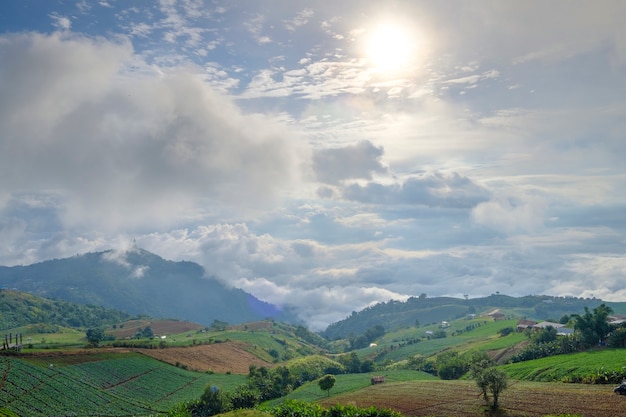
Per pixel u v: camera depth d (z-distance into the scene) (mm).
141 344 199625
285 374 172625
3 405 99375
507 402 99875
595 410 86125
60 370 132500
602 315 155000
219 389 134875
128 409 120500
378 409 103125
